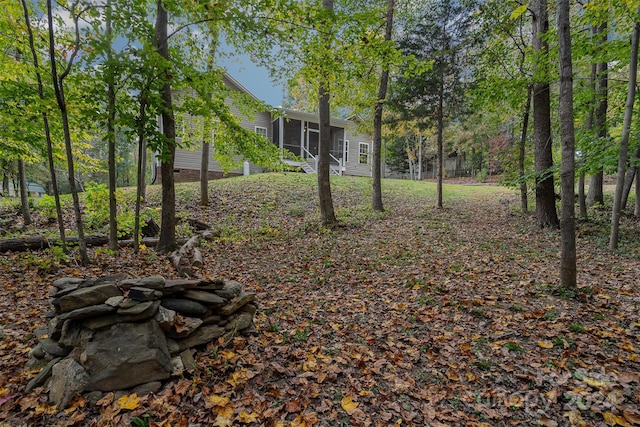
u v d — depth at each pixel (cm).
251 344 316
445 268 553
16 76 598
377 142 1106
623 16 619
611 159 730
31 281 471
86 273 511
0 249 605
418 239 772
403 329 353
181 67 544
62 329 259
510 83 814
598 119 934
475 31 968
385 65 620
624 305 378
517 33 1016
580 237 736
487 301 408
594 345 298
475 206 1239
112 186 622
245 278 538
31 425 209
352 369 281
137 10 465
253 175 1669
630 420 208
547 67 744
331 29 540
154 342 255
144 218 747
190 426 210
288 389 252
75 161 865
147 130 534
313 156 2123
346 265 600
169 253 645
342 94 829
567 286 421
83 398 226
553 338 315
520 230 827
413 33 1066
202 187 1116
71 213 960
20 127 589
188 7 514
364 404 237
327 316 392
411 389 253
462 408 232
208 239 808
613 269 514
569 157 414
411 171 3031
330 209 914
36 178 1759
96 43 446
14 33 511
